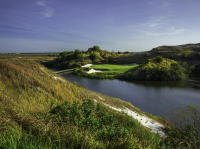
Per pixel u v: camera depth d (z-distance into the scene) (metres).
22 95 8.00
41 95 8.75
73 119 3.35
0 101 5.29
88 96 12.09
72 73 58.06
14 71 10.70
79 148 2.16
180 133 6.68
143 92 27.19
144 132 5.11
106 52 129.25
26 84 9.62
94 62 97.00
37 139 2.04
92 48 124.25
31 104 6.51
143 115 12.29
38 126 2.60
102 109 5.45
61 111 3.66
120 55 117.00
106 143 2.48
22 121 2.72
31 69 12.73
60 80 13.56
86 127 3.10
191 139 5.26
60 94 10.12
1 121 2.47
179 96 23.81
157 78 40.75
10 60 13.16
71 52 114.31
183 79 41.19
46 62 100.50
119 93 26.59
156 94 25.47
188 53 69.31
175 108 17.70
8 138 1.86
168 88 30.17
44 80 11.46
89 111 4.18
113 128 3.32
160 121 11.29
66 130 2.61
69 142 2.21
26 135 2.03
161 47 103.00
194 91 27.09
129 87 31.92
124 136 2.83
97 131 2.95
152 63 46.59
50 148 1.86
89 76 47.59
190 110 13.69
